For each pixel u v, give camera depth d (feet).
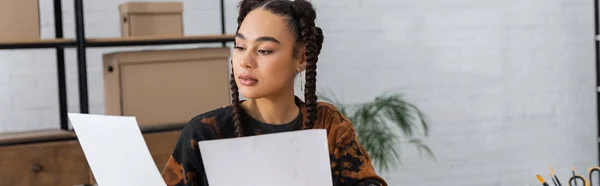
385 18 11.46
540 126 12.53
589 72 12.68
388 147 10.84
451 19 11.84
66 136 8.39
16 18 8.16
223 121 2.92
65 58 9.87
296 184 2.57
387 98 11.43
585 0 12.56
